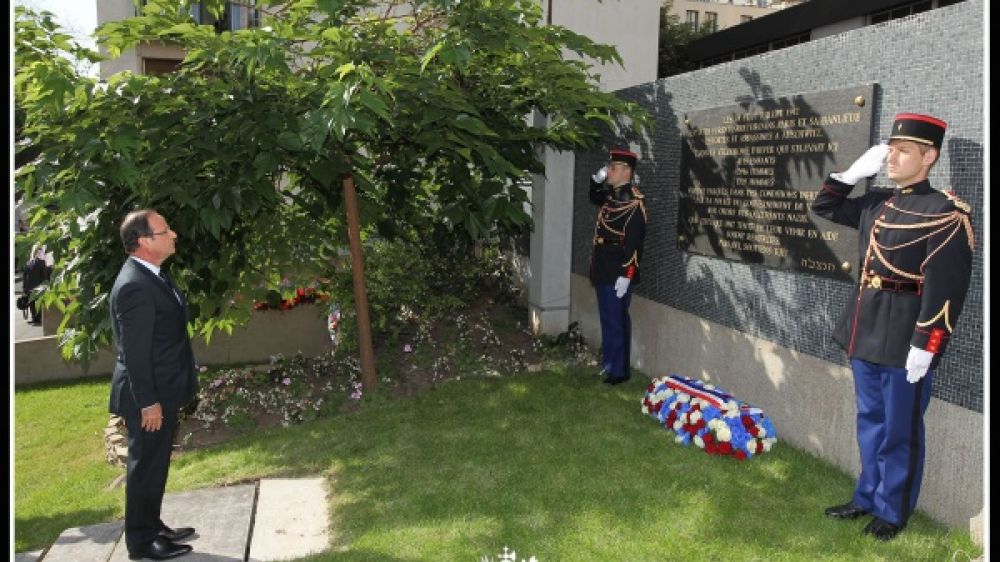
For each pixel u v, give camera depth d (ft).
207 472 16.92
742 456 15.40
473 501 14.06
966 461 11.89
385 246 26.30
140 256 12.05
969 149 11.58
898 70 12.92
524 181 23.34
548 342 24.94
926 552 11.48
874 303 12.00
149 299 11.71
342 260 26.16
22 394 26.17
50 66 15.67
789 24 75.00
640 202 20.26
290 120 16.97
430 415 19.29
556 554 11.98
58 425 22.84
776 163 15.85
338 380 22.27
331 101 15.14
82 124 17.16
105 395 25.88
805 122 14.98
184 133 17.37
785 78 15.75
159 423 11.77
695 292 19.24
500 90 21.99
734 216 17.40
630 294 21.01
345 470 16.28
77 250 19.66
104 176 16.39
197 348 28.32
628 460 15.65
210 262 20.17
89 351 19.03
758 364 16.90
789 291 15.83
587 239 24.89
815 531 12.44
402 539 12.73
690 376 19.56
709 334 18.69
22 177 17.61
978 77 11.38
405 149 21.48
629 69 54.13
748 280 17.15
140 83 16.87
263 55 15.02
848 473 14.40
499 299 28.07
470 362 23.18
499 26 17.48
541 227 25.55
